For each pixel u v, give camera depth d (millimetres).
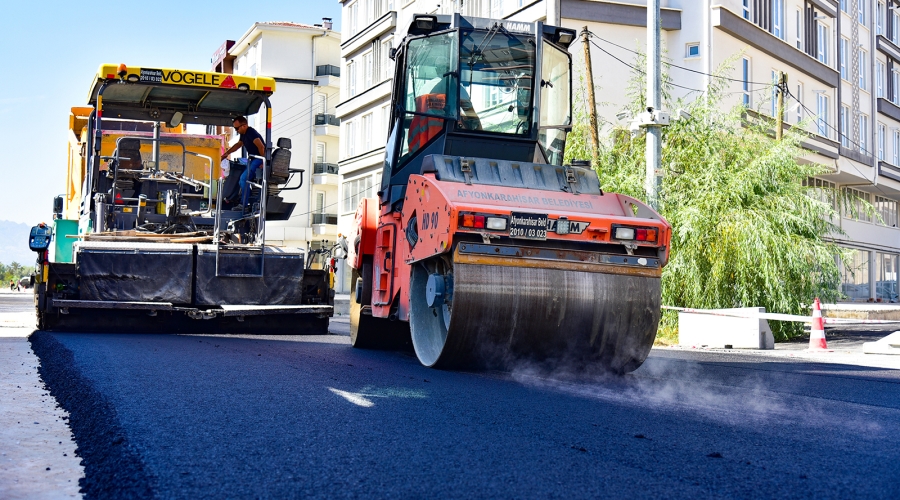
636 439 4426
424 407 5359
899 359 11656
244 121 13602
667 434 4598
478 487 3375
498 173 7676
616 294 7059
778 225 16797
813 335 13422
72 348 8922
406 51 8953
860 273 39375
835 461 3951
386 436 4391
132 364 7484
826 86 33281
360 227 10070
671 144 17641
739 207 16625
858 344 15430
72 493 3301
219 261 11852
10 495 3258
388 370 7543
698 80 25891
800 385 7465
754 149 17656
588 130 19125
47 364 7547
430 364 7621
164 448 4039
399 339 10406
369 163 39344
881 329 21125
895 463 3924
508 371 7441
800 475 3641
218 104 13594
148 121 13820
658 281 7215
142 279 11523
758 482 3502
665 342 15625
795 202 17078
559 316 6938
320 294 12688
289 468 3674
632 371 7789
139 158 12586
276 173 12812
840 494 3322
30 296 45250
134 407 5180
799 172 17578
